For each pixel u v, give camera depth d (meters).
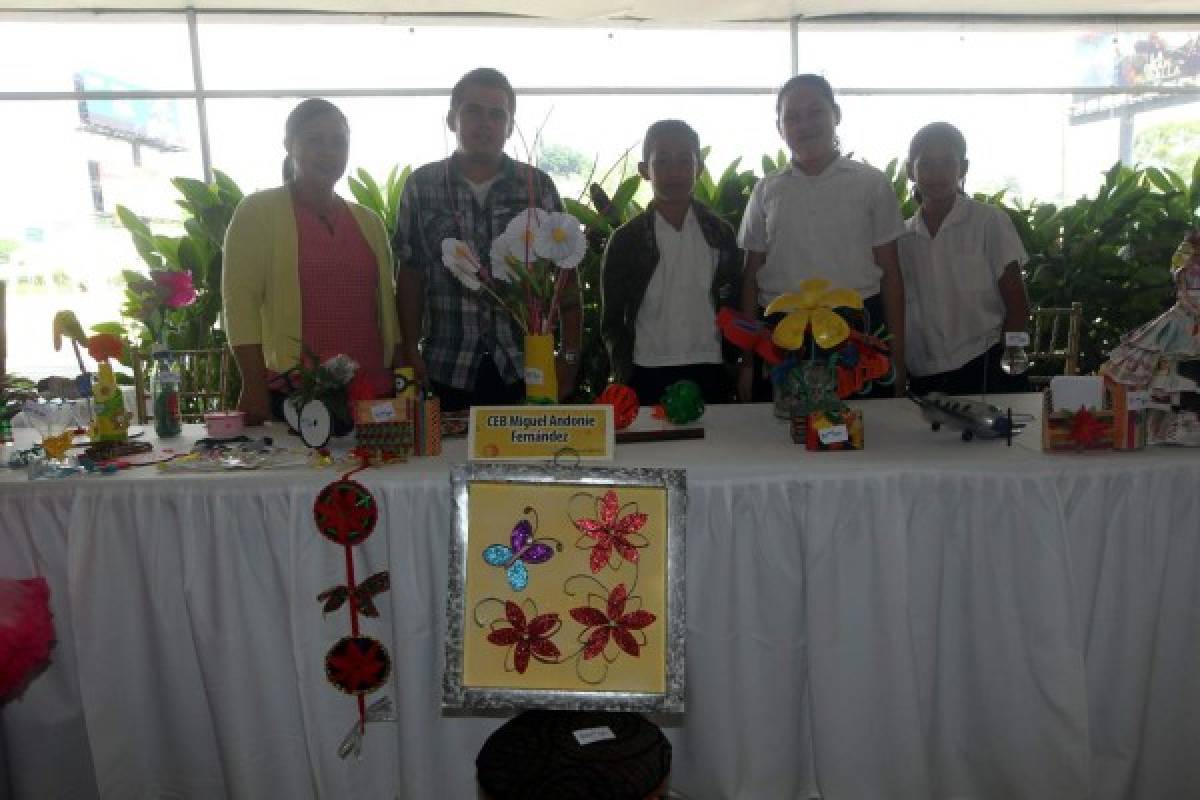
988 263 2.56
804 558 1.37
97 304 5.05
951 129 2.46
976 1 4.51
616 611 1.21
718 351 2.38
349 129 2.02
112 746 1.43
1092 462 1.34
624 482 1.25
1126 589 1.37
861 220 2.30
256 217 1.98
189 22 4.36
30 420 1.61
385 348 2.15
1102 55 5.12
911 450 1.45
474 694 1.18
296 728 1.42
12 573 1.39
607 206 3.47
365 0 4.18
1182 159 5.38
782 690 1.39
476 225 2.15
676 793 1.46
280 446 1.61
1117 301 3.93
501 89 2.08
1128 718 1.40
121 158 4.75
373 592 1.38
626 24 4.61
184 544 1.36
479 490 1.25
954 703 1.44
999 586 1.36
